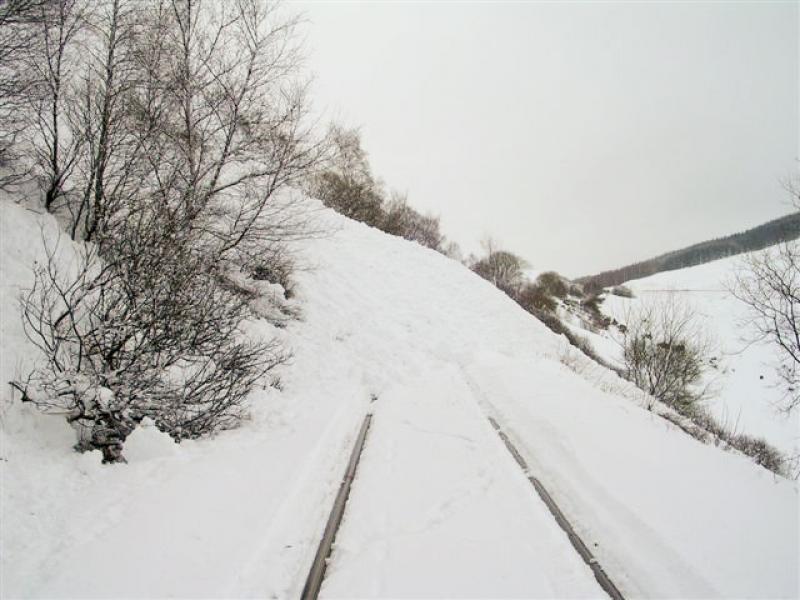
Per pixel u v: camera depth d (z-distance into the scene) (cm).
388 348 1306
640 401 1437
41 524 424
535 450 705
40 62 771
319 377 1049
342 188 2566
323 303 1380
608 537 488
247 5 1007
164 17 935
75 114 788
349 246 1812
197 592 371
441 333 1531
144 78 866
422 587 404
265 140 1034
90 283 605
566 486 595
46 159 788
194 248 802
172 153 923
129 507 475
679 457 691
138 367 586
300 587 405
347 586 403
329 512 528
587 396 979
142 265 623
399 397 1007
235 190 1095
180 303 639
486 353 1430
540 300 3966
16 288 620
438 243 3591
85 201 796
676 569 431
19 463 475
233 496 516
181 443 638
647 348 1798
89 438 551
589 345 2795
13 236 673
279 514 491
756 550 461
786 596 399
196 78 969
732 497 573
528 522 512
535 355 1611
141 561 399
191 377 729
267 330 1080
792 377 1423
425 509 532
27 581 365
